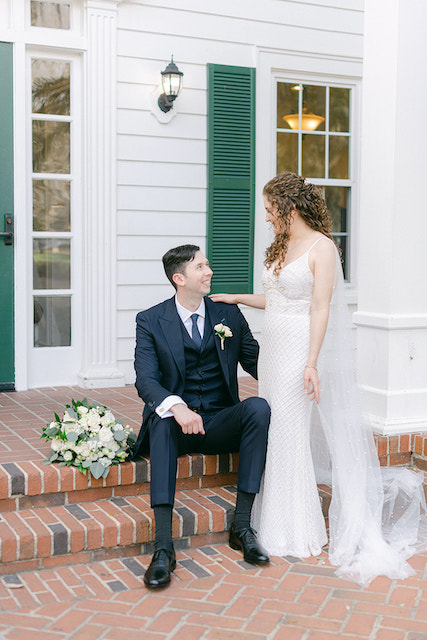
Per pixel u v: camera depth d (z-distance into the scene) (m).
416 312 4.12
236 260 5.88
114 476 3.46
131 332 5.58
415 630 2.65
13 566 3.03
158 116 5.52
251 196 5.89
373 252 4.14
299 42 5.97
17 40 5.10
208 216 5.73
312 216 3.35
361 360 4.25
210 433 3.53
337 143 6.31
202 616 2.72
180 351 3.48
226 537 3.43
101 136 5.36
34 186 5.36
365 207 4.18
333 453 3.43
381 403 4.11
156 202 5.58
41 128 5.36
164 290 5.66
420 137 4.04
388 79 3.99
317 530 3.34
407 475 3.83
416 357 4.14
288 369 3.32
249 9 5.77
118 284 5.51
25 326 5.29
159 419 3.23
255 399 3.35
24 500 3.33
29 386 5.41
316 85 6.17
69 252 5.50
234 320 3.65
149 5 5.44
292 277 3.30
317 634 2.61
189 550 3.33
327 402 3.44
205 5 5.62
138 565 3.15
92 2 5.24
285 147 6.11
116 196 5.45
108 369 5.49
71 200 5.46
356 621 2.71
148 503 3.44
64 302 5.51
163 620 2.69
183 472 3.61
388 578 3.08
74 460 3.47
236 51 5.77
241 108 5.79
